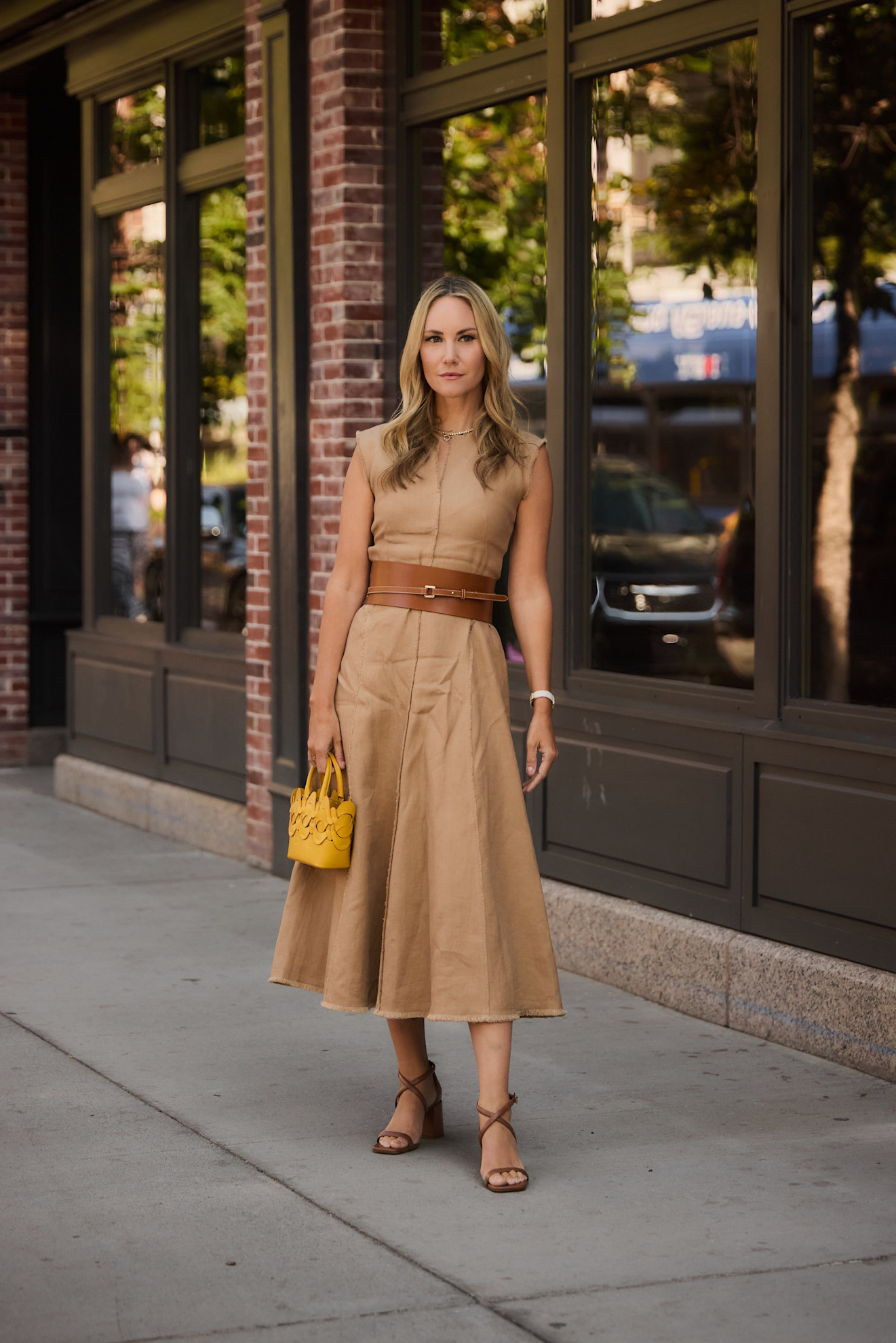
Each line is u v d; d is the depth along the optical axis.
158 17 8.66
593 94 6.06
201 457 8.69
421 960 3.98
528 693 6.30
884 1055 4.71
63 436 11.13
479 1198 3.83
